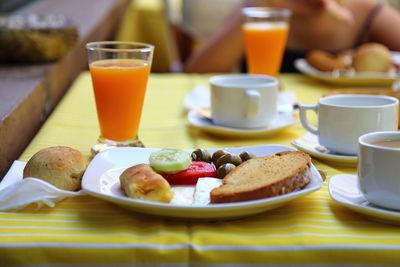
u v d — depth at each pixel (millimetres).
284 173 622
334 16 1329
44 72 1042
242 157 696
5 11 1861
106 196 600
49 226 597
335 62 1232
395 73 1213
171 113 1004
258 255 567
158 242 573
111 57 758
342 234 587
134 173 621
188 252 568
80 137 843
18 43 1096
